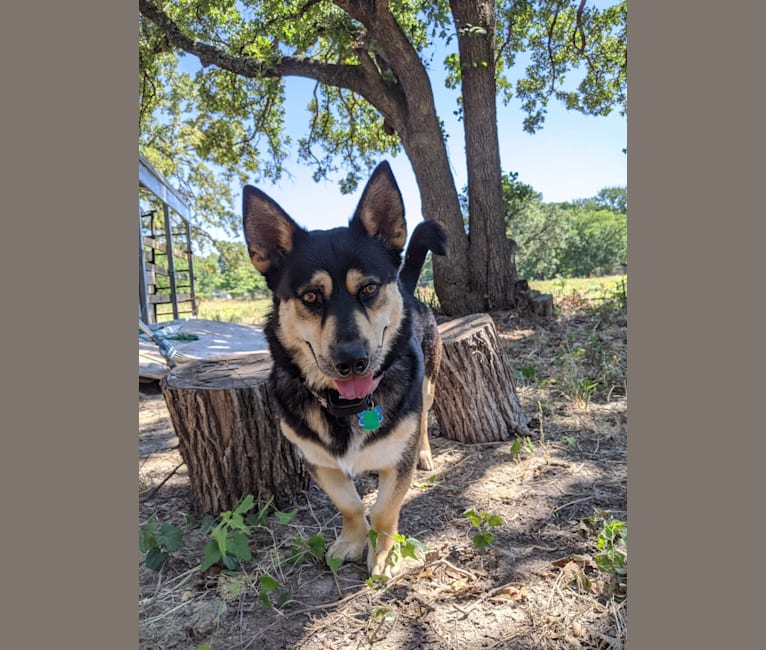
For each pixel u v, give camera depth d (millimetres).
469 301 2533
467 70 2443
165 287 3805
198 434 828
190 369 925
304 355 706
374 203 759
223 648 597
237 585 648
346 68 2709
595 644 570
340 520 842
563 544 727
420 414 743
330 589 683
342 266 692
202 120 4035
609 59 3455
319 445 707
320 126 3988
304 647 593
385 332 717
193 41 2844
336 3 2295
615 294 2588
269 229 756
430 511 831
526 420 1124
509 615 614
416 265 982
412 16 3227
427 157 2502
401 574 693
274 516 854
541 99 3758
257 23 2803
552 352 1714
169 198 3486
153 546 712
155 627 627
